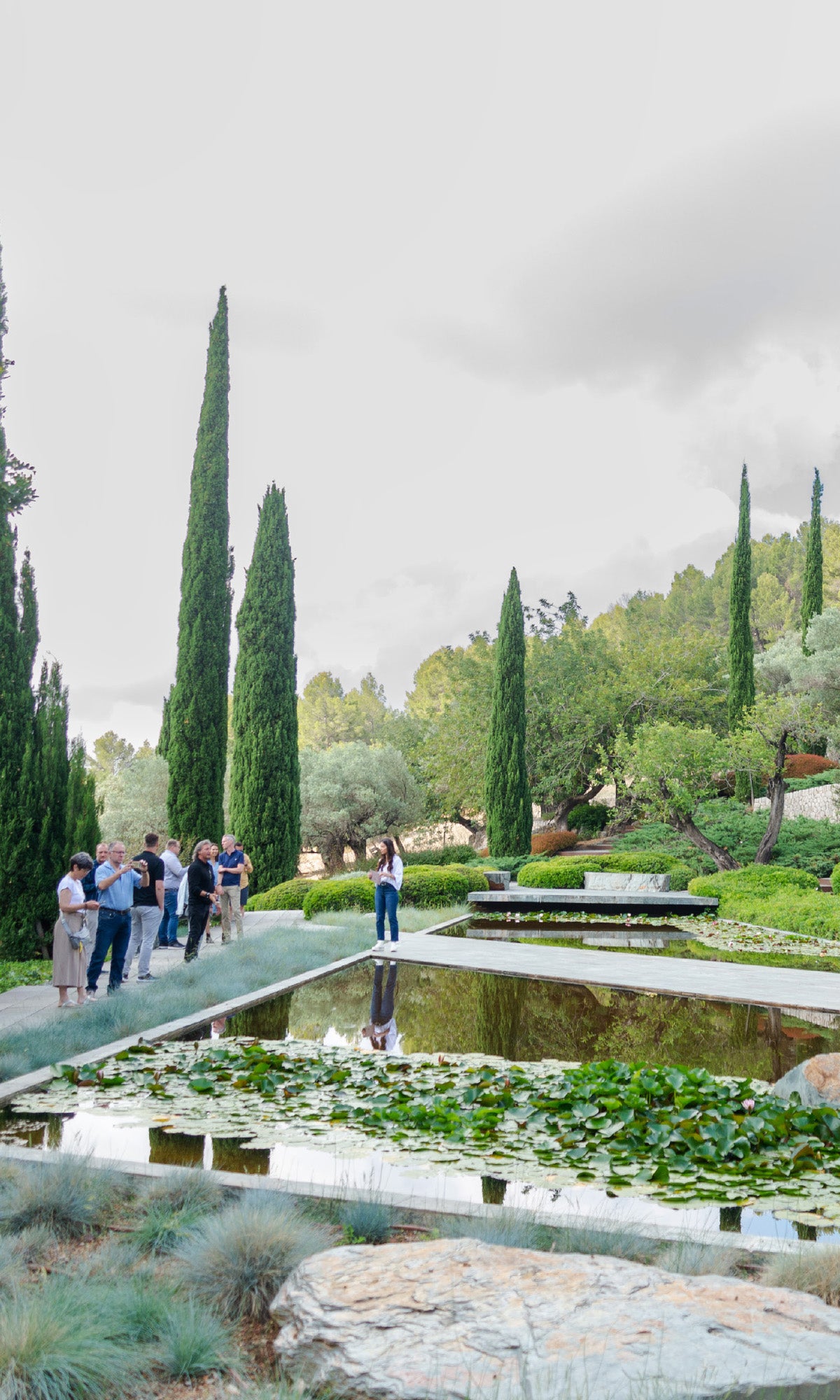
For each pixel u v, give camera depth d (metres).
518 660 26.61
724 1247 2.93
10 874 11.73
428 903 17.41
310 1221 3.14
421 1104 4.83
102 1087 5.19
